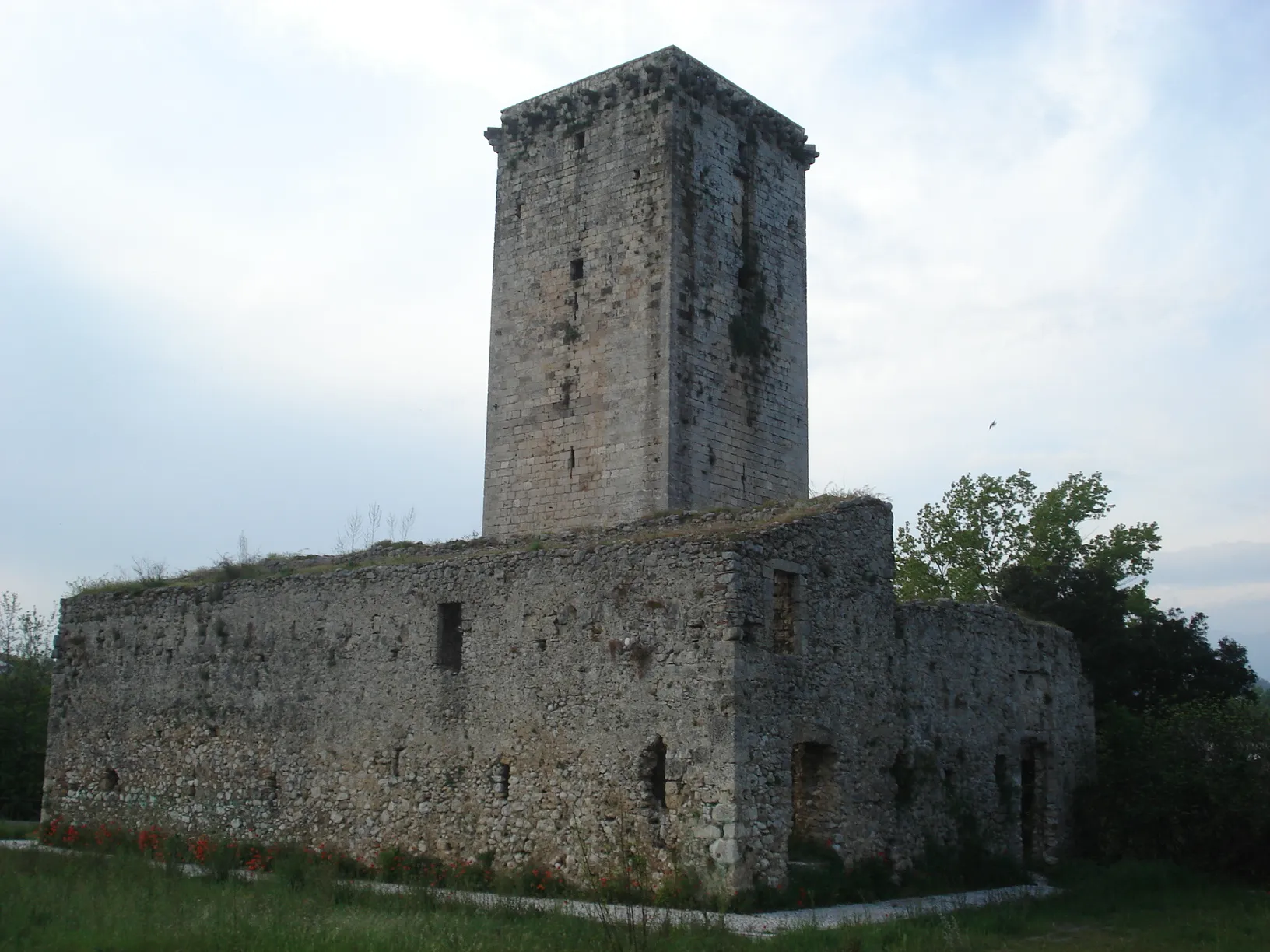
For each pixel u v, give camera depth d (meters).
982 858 31.05
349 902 23.94
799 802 27.88
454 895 24.03
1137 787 35.19
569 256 40.09
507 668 28.03
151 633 36.16
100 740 36.66
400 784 29.39
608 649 26.45
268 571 36.06
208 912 20.81
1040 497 59.03
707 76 40.06
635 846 25.08
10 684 52.72
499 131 42.34
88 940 19.17
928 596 58.97
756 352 40.34
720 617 24.97
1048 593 47.88
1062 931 23.61
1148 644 47.31
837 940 20.02
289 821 31.48
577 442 38.81
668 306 37.66
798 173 43.31
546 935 19.47
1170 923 24.55
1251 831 32.56
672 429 37.06
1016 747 34.00
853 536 29.23
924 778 30.05
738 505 38.91
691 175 39.03
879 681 29.27
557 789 26.58
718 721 24.53
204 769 33.84
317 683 31.81
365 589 31.36
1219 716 35.59
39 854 30.69
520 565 28.36
